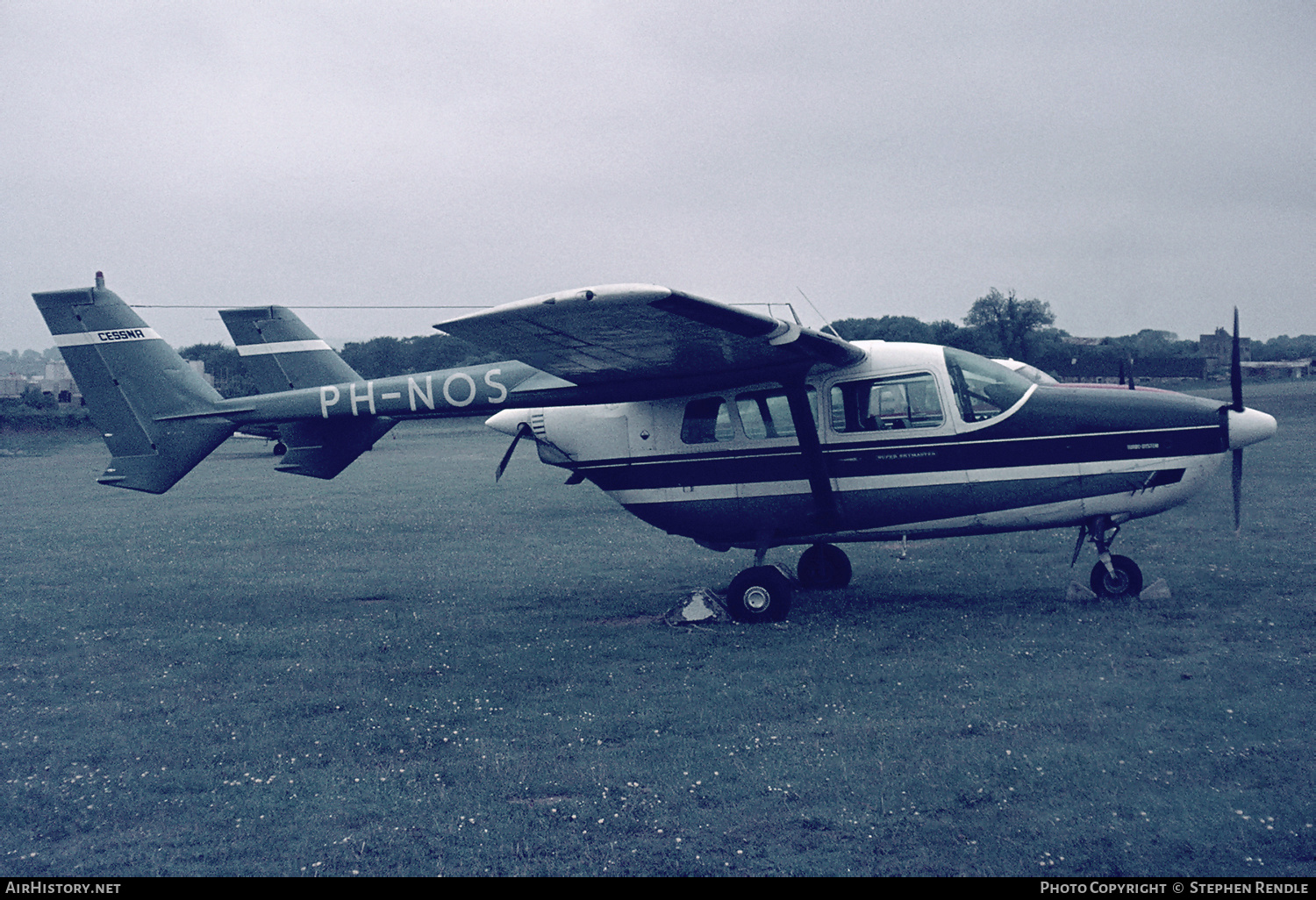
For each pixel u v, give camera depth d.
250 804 4.85
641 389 9.16
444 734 5.81
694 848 4.14
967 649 7.09
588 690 6.59
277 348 15.85
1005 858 3.92
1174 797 4.39
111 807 4.88
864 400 8.73
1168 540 11.37
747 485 9.09
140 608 10.26
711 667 7.05
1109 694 5.85
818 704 5.99
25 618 9.86
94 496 24.97
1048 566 10.42
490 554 13.45
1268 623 7.39
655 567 11.91
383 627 9.01
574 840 4.28
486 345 7.69
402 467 32.38
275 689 6.99
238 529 17.20
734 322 7.11
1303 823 4.10
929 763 4.92
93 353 10.94
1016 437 8.45
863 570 10.80
